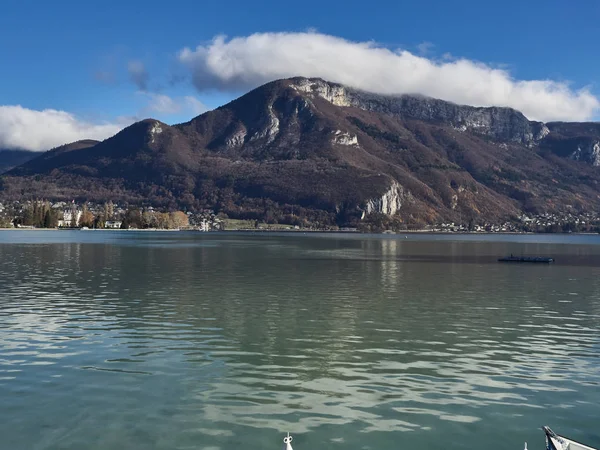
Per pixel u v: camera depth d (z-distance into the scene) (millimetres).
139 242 192125
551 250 172625
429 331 40281
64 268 86688
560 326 42531
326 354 33312
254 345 35406
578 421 23359
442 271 90188
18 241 180125
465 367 30844
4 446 20562
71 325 41219
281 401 25188
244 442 21094
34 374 28688
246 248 163250
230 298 55875
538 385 27797
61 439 21156
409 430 22281
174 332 39062
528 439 21625
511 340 37562
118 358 31875
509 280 76125
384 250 161625
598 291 64062
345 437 21609
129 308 49156
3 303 51406
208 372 29359
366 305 52094
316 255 131375
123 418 23109
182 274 79875
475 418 23516
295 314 46875
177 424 22562
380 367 30641
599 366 31266
